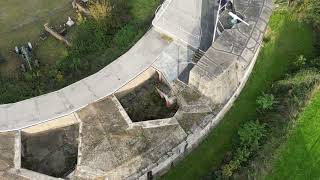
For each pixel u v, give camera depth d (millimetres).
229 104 27344
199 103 26047
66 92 26562
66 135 26359
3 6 31719
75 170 23812
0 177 23672
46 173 25062
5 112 25906
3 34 30656
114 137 24797
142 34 29359
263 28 27109
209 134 26703
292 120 26594
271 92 28141
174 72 27234
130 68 27406
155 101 27391
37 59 29312
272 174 25516
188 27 28703
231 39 26359
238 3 27781
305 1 30422
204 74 25188
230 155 25531
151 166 24109
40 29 30891
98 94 26453
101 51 29219
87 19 30688
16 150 24609
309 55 30188
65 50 29531
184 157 25984
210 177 24641
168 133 24969
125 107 27125
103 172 23688
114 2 30984
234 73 26375
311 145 26594
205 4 29844
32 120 25594
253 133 25781
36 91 27359
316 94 28344
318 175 25656
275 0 31328
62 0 31891
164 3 29719
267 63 29703
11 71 28891
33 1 31891
